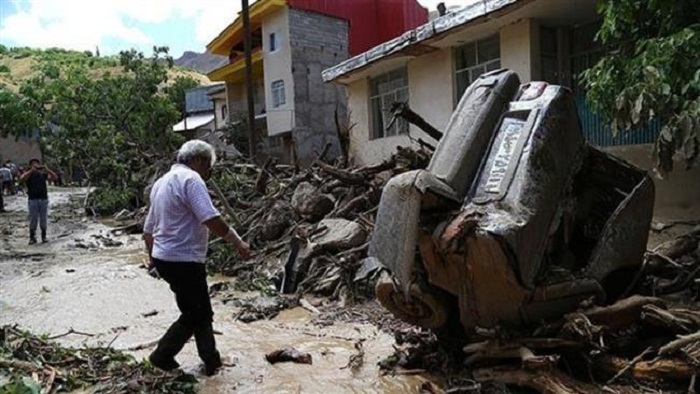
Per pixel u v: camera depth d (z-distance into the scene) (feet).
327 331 18.24
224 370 14.43
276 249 29.63
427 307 13.10
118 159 61.82
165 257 13.44
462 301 12.44
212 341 14.20
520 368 12.25
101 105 68.59
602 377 12.22
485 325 12.47
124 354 15.23
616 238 13.97
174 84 112.78
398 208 12.87
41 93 80.12
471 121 13.70
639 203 14.44
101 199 57.62
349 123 49.08
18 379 12.04
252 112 54.19
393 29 76.59
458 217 11.95
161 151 67.31
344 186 31.89
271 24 68.44
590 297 13.03
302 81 66.44
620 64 19.75
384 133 45.55
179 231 13.50
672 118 16.52
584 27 31.14
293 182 36.45
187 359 15.29
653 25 20.35
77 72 93.25
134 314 21.04
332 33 68.90
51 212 59.06
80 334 18.45
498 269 11.57
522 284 11.77
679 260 18.62
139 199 57.67
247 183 44.70
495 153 13.16
